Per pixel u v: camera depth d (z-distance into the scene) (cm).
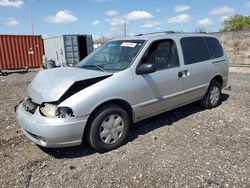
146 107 430
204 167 338
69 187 303
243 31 1591
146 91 423
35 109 363
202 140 422
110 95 373
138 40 460
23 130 389
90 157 373
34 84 400
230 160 355
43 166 350
